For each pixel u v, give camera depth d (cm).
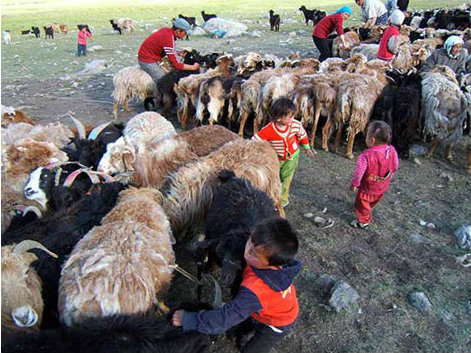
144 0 4931
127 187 430
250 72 928
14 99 1077
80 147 542
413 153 716
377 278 427
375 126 466
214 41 2017
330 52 1273
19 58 1720
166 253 340
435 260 454
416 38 1512
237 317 265
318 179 639
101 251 304
